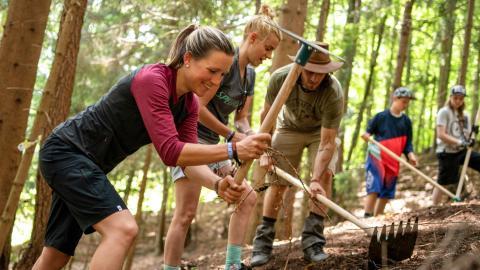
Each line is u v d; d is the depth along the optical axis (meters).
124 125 2.97
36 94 11.41
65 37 3.61
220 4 8.75
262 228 4.71
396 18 12.03
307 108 4.39
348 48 11.75
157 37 9.47
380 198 8.06
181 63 2.94
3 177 4.99
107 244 2.79
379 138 8.08
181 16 8.86
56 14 8.63
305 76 4.05
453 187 9.89
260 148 2.82
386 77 15.17
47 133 6.08
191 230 13.92
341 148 12.21
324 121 4.32
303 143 4.69
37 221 6.27
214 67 2.86
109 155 3.06
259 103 15.35
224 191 3.22
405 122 8.05
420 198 10.81
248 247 6.50
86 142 2.99
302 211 10.70
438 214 5.62
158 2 8.84
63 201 3.19
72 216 3.20
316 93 4.26
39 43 4.91
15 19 4.85
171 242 3.97
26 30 4.86
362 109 14.24
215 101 4.14
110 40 9.70
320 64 3.97
